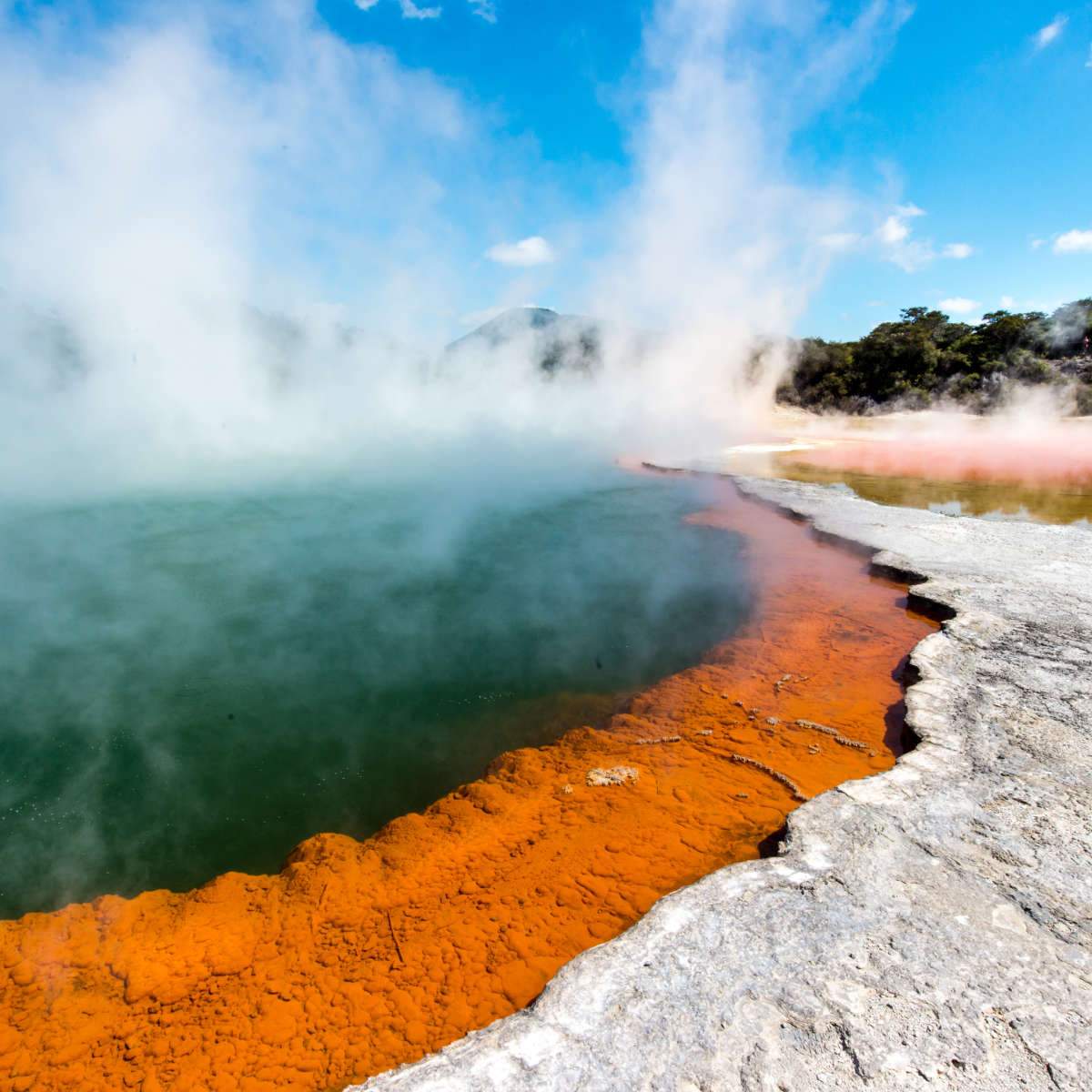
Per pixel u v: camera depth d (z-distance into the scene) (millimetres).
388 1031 2752
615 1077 2182
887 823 3344
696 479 14289
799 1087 2104
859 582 7594
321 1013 2871
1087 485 13102
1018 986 2418
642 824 3957
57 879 4004
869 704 5137
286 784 4875
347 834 4344
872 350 29812
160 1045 2770
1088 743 3969
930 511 9953
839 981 2473
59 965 3279
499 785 4543
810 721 4977
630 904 3340
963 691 4641
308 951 3246
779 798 4105
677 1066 2201
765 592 7695
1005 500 11750
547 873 3611
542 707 5738
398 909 3469
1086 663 4949
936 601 6477
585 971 2592
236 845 4301
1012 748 3947
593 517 11664
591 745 4992
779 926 2738
